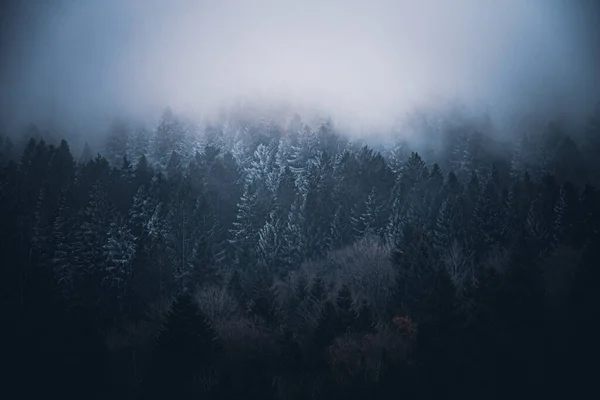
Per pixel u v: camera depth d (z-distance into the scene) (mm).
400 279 55719
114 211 69875
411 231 63000
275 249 69125
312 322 52438
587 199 63375
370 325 49062
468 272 58125
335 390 40844
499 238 64188
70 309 53500
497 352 41500
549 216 64062
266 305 54344
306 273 64750
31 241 66625
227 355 47812
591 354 39875
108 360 49375
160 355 45344
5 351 47375
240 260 68375
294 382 44375
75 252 64500
